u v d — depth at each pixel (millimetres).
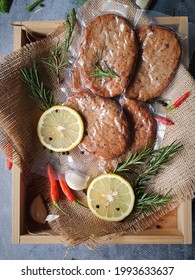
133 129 307
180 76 306
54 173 316
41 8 385
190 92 304
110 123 300
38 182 321
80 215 317
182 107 306
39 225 323
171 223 325
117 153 303
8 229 381
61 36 311
